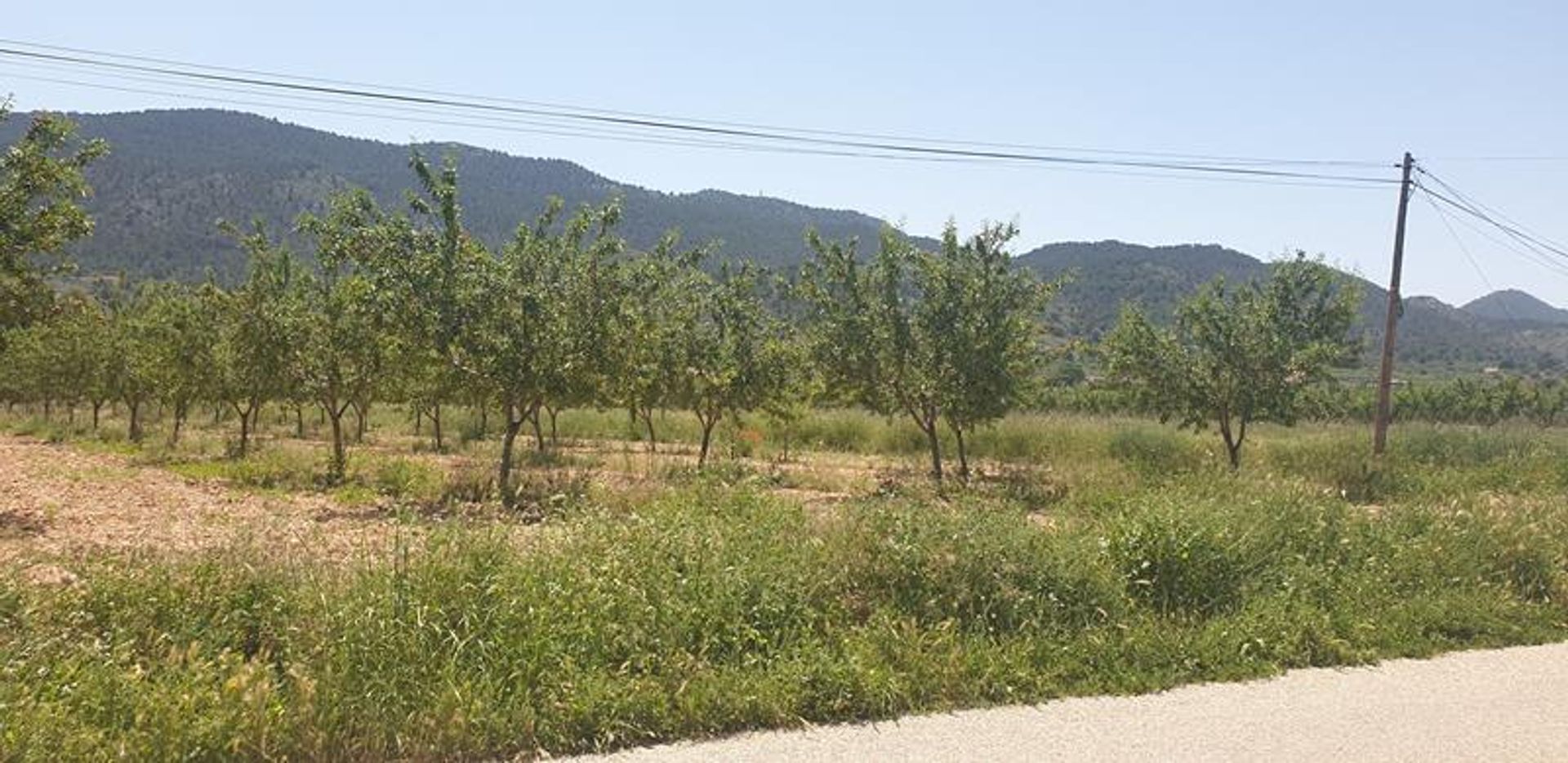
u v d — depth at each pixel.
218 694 4.96
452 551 6.46
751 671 5.95
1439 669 7.14
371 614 5.59
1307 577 8.50
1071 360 32.44
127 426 32.97
